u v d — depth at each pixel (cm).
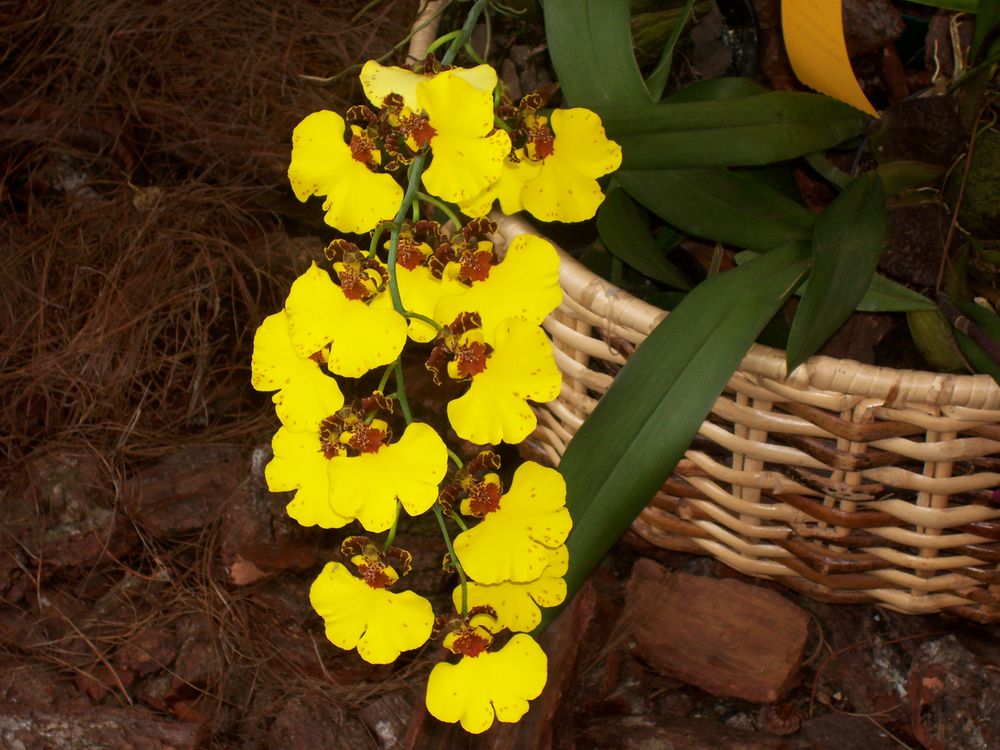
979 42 41
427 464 28
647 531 46
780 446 38
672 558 52
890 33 50
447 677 30
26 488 57
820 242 37
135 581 55
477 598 31
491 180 28
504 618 31
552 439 46
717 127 39
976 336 39
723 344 35
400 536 52
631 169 39
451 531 52
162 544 56
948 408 35
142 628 52
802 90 50
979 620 44
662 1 49
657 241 47
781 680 47
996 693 44
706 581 49
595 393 43
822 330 35
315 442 30
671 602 49
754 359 36
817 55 37
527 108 31
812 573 43
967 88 43
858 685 48
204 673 51
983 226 44
